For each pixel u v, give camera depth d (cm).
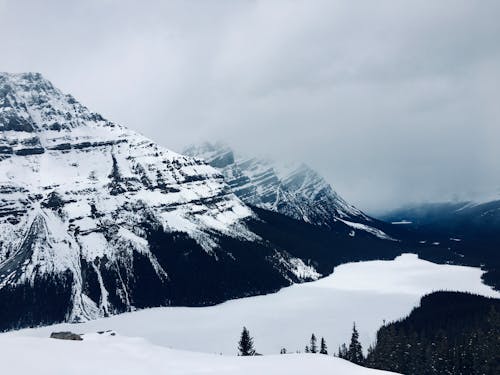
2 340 7081
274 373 6475
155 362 6931
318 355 7719
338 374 6475
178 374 6394
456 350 15950
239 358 7562
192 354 7850
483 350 15375
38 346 6744
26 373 5356
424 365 15538
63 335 9381
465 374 15362
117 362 6481
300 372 6525
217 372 6562
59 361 6028
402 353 15788
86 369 5903
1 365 5478
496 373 14512
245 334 15312
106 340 9281
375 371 6694
